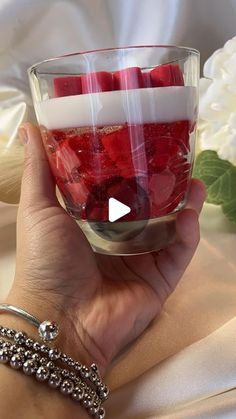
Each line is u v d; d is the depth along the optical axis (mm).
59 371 177
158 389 182
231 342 190
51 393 174
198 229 219
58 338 191
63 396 175
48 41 308
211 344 191
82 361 190
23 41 307
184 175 207
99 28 305
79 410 176
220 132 252
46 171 215
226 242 257
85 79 184
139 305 207
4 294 232
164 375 185
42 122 202
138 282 217
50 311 196
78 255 203
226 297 221
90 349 195
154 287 217
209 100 245
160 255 224
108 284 214
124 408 180
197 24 300
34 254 201
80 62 186
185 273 239
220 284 230
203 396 179
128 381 190
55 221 203
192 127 203
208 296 223
